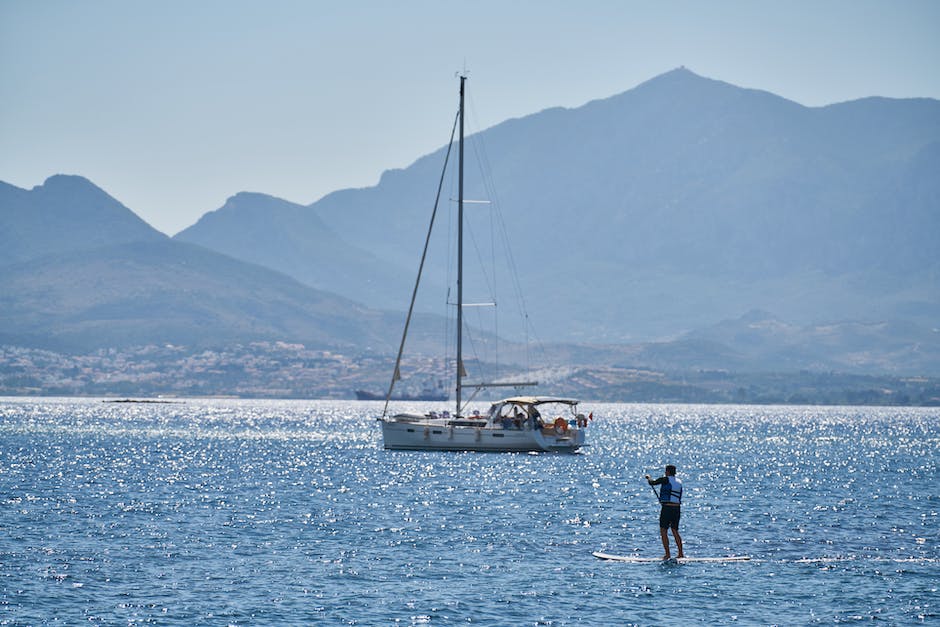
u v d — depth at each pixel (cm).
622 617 10481
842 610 10775
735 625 10250
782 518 17288
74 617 10269
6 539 14250
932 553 13788
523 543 14400
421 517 16950
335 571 12406
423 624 10188
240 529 15488
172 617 10319
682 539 14925
